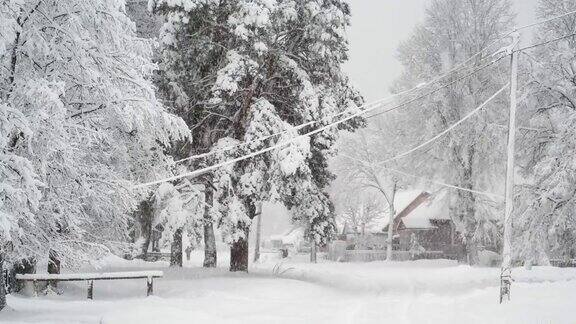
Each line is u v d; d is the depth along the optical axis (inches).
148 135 788.6
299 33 964.6
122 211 762.2
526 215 1153.4
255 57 893.8
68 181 646.5
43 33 592.7
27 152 574.2
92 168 696.4
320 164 1016.9
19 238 619.2
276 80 1007.6
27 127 507.2
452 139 1574.8
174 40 930.7
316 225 998.4
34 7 585.3
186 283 820.0
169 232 891.4
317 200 999.0
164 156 880.9
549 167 1139.3
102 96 649.6
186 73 979.9
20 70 589.6
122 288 792.9
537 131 1290.6
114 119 712.4
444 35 1669.5
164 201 937.5
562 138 1163.3
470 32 1622.8
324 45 908.6
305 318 522.3
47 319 499.5
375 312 572.7
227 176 891.4
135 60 684.7
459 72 1596.9
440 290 855.1
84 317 512.4
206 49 937.5
